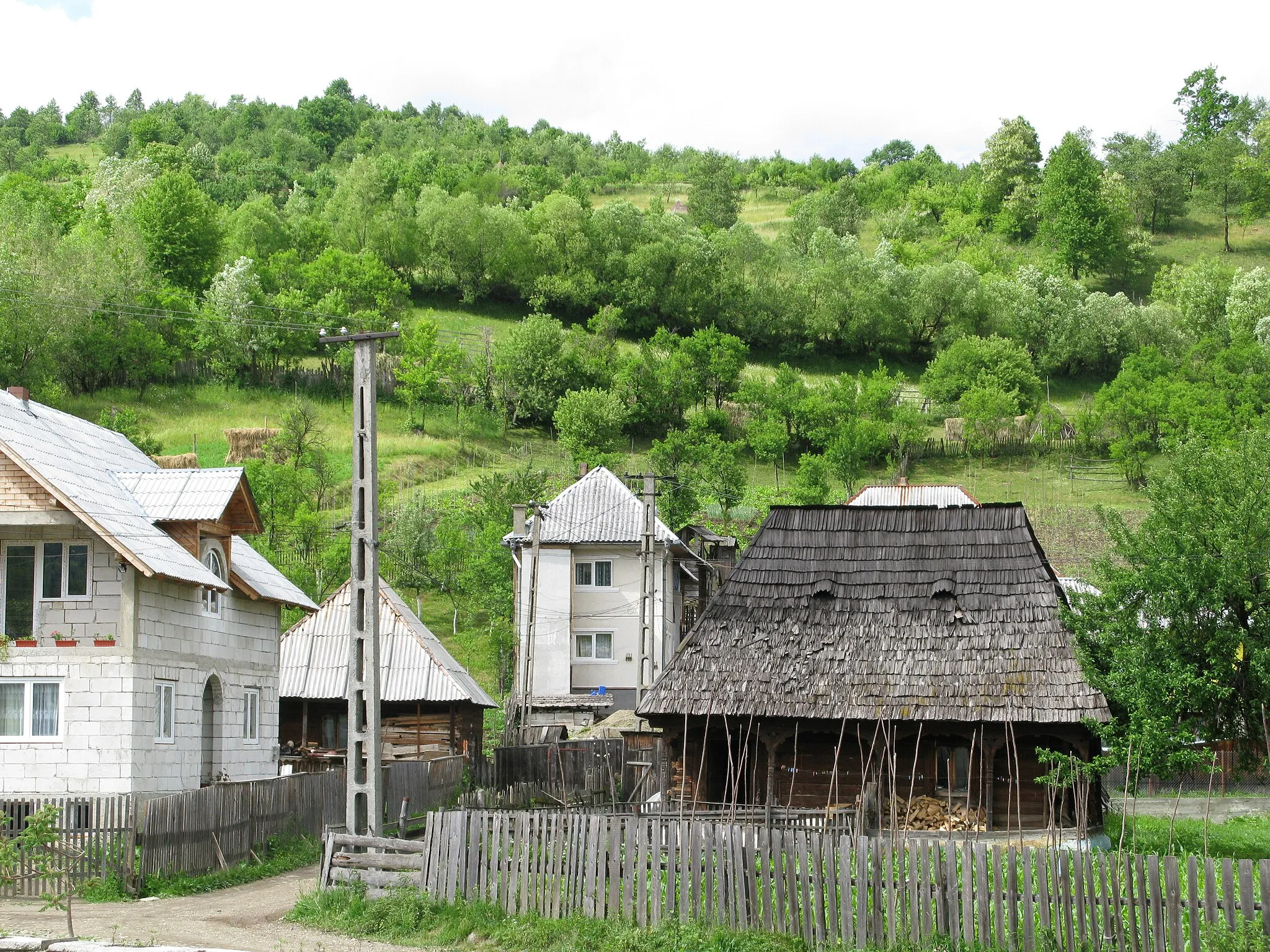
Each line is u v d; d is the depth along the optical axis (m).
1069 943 16.28
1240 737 25.98
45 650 27.91
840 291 145.88
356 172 161.38
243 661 34.56
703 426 108.50
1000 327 143.12
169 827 23.34
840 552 30.77
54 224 115.44
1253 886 15.26
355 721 22.53
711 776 30.11
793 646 29.09
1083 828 24.39
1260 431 28.00
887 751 26.75
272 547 68.25
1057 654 27.58
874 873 17.34
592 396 105.88
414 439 100.06
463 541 72.62
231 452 87.06
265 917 20.56
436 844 20.39
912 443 109.44
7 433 28.33
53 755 27.69
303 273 126.81
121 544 27.34
